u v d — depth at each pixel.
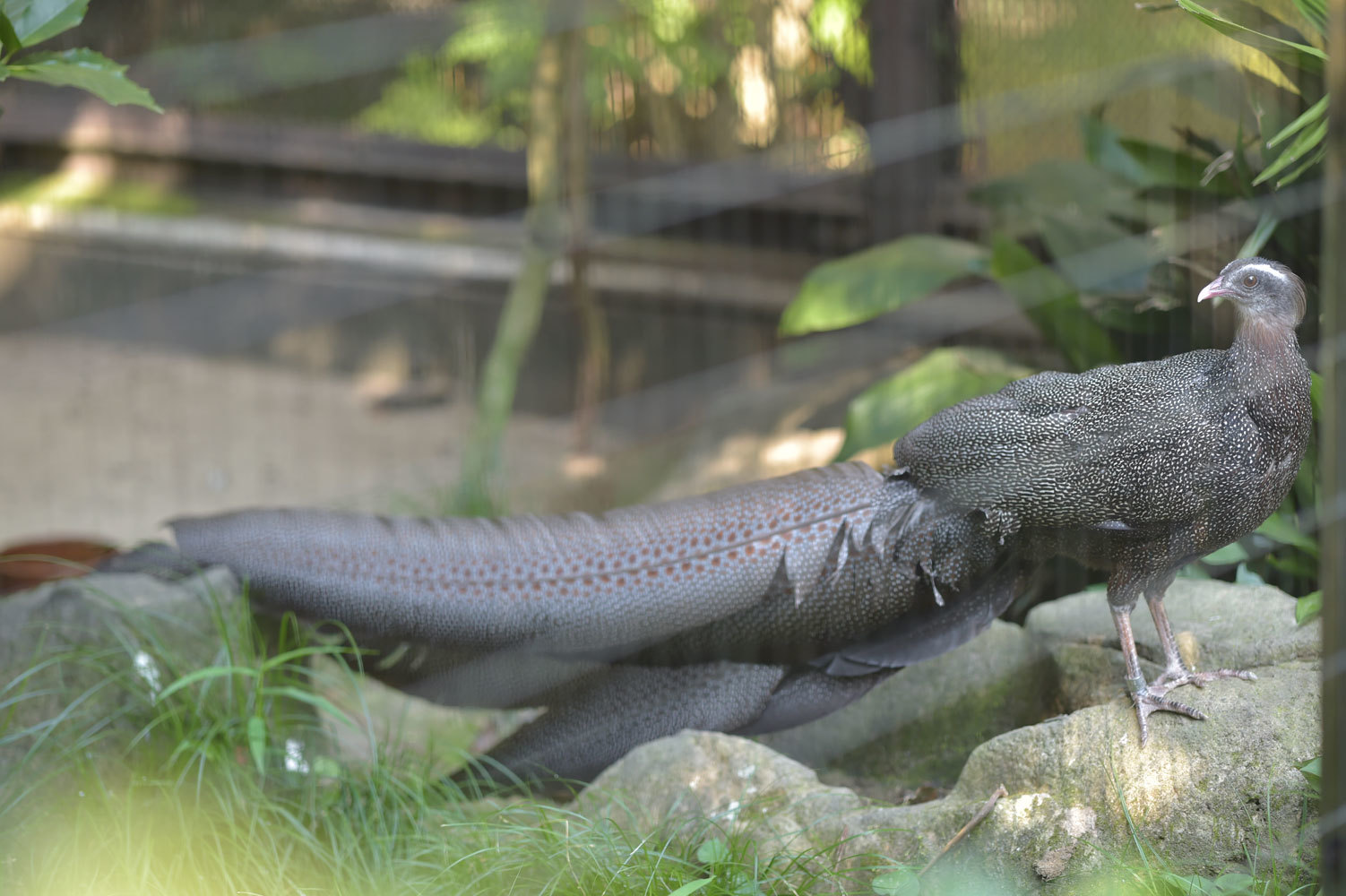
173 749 2.99
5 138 7.42
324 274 6.91
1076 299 3.80
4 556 4.00
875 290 4.77
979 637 3.18
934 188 5.78
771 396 5.75
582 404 5.98
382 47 6.73
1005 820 2.45
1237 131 3.74
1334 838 1.79
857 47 5.97
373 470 5.88
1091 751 2.53
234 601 3.26
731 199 6.36
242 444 6.14
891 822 2.58
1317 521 3.09
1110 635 2.94
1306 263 3.33
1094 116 4.31
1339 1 1.70
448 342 6.77
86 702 3.07
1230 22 2.83
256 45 6.96
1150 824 2.43
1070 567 3.31
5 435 6.16
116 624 3.20
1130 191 4.11
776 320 6.20
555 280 6.46
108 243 7.12
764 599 3.02
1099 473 2.52
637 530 3.17
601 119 6.61
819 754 3.24
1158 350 3.71
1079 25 4.76
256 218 7.08
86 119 7.39
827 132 6.19
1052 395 2.63
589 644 3.12
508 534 3.26
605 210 6.48
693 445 5.65
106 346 7.06
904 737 3.20
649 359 6.42
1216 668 2.70
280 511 3.45
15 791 2.87
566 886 2.56
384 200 7.14
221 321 7.02
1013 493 2.64
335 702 3.64
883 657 3.05
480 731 3.65
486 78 6.83
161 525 3.47
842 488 3.04
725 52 6.34
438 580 3.20
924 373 4.20
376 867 2.69
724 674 3.12
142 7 6.92
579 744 3.15
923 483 2.84
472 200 7.04
